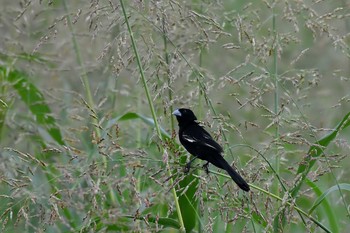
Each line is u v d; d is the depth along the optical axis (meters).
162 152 9.98
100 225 10.12
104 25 10.83
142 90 14.61
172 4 10.21
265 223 10.55
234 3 13.48
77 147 13.02
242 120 12.10
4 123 13.94
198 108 11.84
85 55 15.55
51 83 15.66
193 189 10.09
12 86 14.28
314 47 13.15
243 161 11.97
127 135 13.16
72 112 13.36
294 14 11.18
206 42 10.82
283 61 12.80
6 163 11.43
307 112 12.96
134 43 9.88
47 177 11.99
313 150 10.05
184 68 11.45
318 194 10.92
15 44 14.95
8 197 9.78
